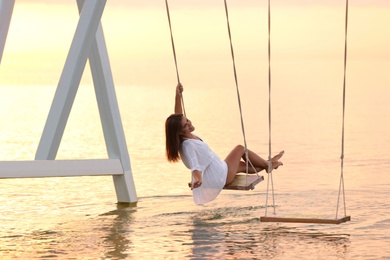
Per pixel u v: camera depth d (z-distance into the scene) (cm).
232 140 2453
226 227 1109
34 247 1013
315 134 2623
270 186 1484
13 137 2648
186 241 1029
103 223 1157
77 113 3822
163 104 4503
